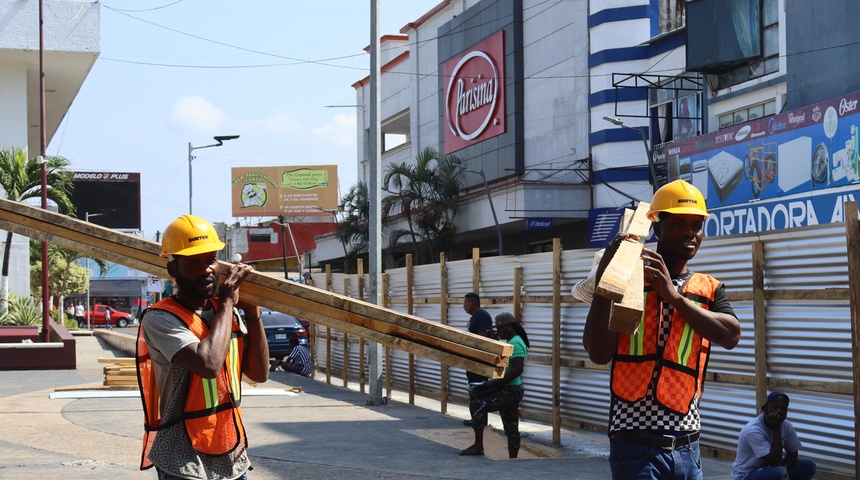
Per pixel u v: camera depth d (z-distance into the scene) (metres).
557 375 10.95
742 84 28.55
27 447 10.19
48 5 33.16
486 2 44.66
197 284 3.92
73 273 59.62
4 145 34.12
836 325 7.80
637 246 3.76
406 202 44.34
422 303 15.34
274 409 14.06
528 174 42.12
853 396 7.58
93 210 63.22
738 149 27.16
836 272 7.80
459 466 9.33
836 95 23.98
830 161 23.33
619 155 36.69
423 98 52.28
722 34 28.23
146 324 3.86
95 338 39.53
